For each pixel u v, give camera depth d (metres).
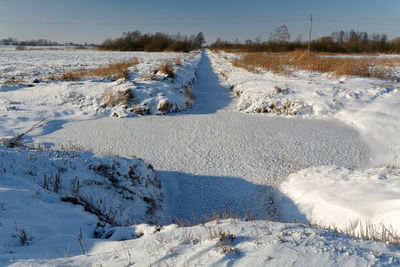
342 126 8.94
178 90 12.57
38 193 3.59
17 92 12.47
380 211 3.52
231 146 7.52
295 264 2.03
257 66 20.94
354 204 3.87
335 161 6.57
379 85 11.56
